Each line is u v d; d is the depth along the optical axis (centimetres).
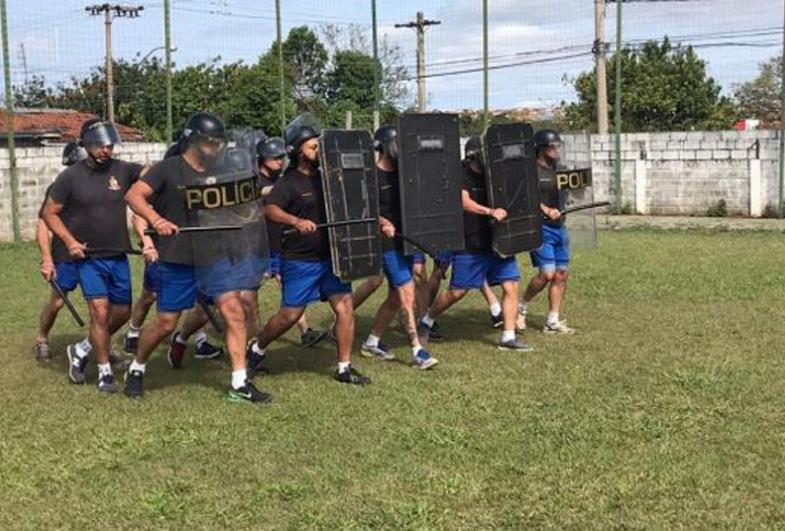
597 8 2400
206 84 2942
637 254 1429
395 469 505
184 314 913
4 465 527
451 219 767
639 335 841
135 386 670
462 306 1041
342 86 2916
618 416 588
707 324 879
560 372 711
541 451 526
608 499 457
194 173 633
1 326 963
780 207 1962
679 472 488
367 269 698
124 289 695
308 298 696
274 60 2512
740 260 1330
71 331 936
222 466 518
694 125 4028
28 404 656
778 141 1988
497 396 645
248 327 754
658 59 4081
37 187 1827
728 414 587
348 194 689
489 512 447
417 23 3269
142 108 3189
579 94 3366
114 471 517
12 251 1627
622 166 2159
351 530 431
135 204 627
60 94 4809
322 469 509
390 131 753
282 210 680
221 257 639
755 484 470
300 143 680
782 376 676
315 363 773
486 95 2070
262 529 436
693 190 2092
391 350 815
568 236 885
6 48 1714
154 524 446
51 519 454
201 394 675
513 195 788
